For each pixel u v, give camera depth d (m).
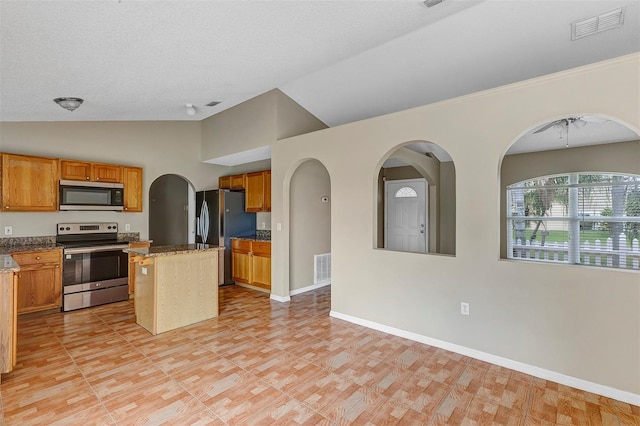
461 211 2.89
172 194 7.15
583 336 2.35
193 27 2.19
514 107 2.60
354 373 2.54
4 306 2.42
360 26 2.70
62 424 1.92
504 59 3.29
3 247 3.88
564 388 2.36
